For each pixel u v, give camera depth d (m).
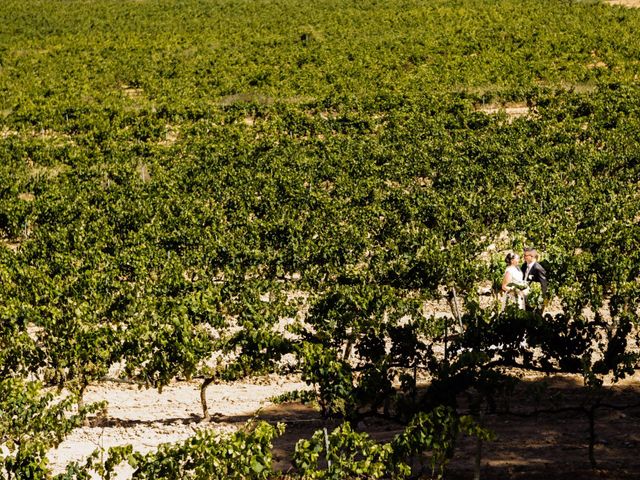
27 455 8.84
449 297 16.67
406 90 50.88
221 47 70.19
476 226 21.56
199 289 17.34
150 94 54.50
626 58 57.00
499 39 64.81
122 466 10.85
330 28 74.81
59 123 45.38
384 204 25.38
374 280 17.50
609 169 29.61
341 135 40.53
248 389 14.03
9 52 72.25
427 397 10.16
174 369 12.90
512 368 13.74
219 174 31.06
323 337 13.21
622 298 14.82
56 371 13.26
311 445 8.51
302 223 23.00
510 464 9.93
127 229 24.59
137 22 84.25
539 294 15.48
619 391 12.54
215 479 8.48
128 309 15.80
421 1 85.50
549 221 22.14
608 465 9.74
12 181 30.80
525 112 45.28
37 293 17.28
